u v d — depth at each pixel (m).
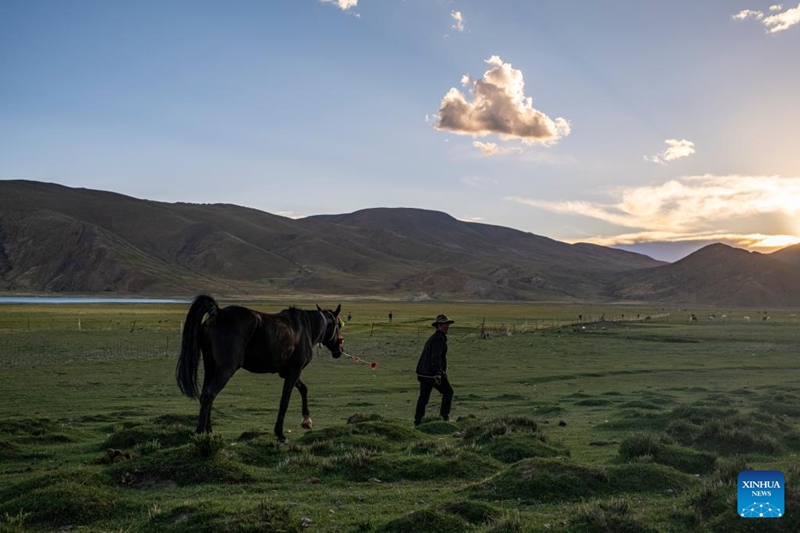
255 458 10.71
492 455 11.54
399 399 26.56
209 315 12.34
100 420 18.67
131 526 7.24
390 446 12.27
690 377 35.75
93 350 48.69
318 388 30.41
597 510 7.13
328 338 14.93
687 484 9.30
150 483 9.11
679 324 96.12
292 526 7.02
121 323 81.06
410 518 7.10
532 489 8.71
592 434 15.88
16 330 66.25
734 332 76.75
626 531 6.82
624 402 23.81
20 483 8.62
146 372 36.19
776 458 12.12
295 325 13.27
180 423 16.86
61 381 31.42
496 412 22.09
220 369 12.10
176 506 7.46
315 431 13.16
